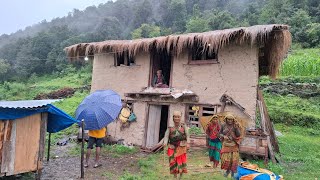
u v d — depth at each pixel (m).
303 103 21.77
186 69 13.02
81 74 51.41
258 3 70.50
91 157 11.17
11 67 63.00
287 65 28.77
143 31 71.31
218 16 55.41
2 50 75.44
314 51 37.59
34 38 67.44
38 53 63.34
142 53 14.14
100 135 9.74
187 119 12.70
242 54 11.84
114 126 14.38
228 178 7.95
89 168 9.56
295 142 14.37
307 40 42.47
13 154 7.20
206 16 63.84
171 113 13.07
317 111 20.39
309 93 23.16
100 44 14.52
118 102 9.93
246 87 11.63
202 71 12.64
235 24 52.38
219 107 12.04
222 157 7.46
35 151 7.70
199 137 11.65
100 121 9.21
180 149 7.30
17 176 8.28
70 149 12.55
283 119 19.11
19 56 64.69
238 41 11.76
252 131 10.58
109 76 15.05
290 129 17.92
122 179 8.02
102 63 15.36
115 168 9.63
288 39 10.89
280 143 13.98
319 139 15.89
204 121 8.96
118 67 14.84
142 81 14.02
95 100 9.67
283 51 11.00
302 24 44.78
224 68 12.16
